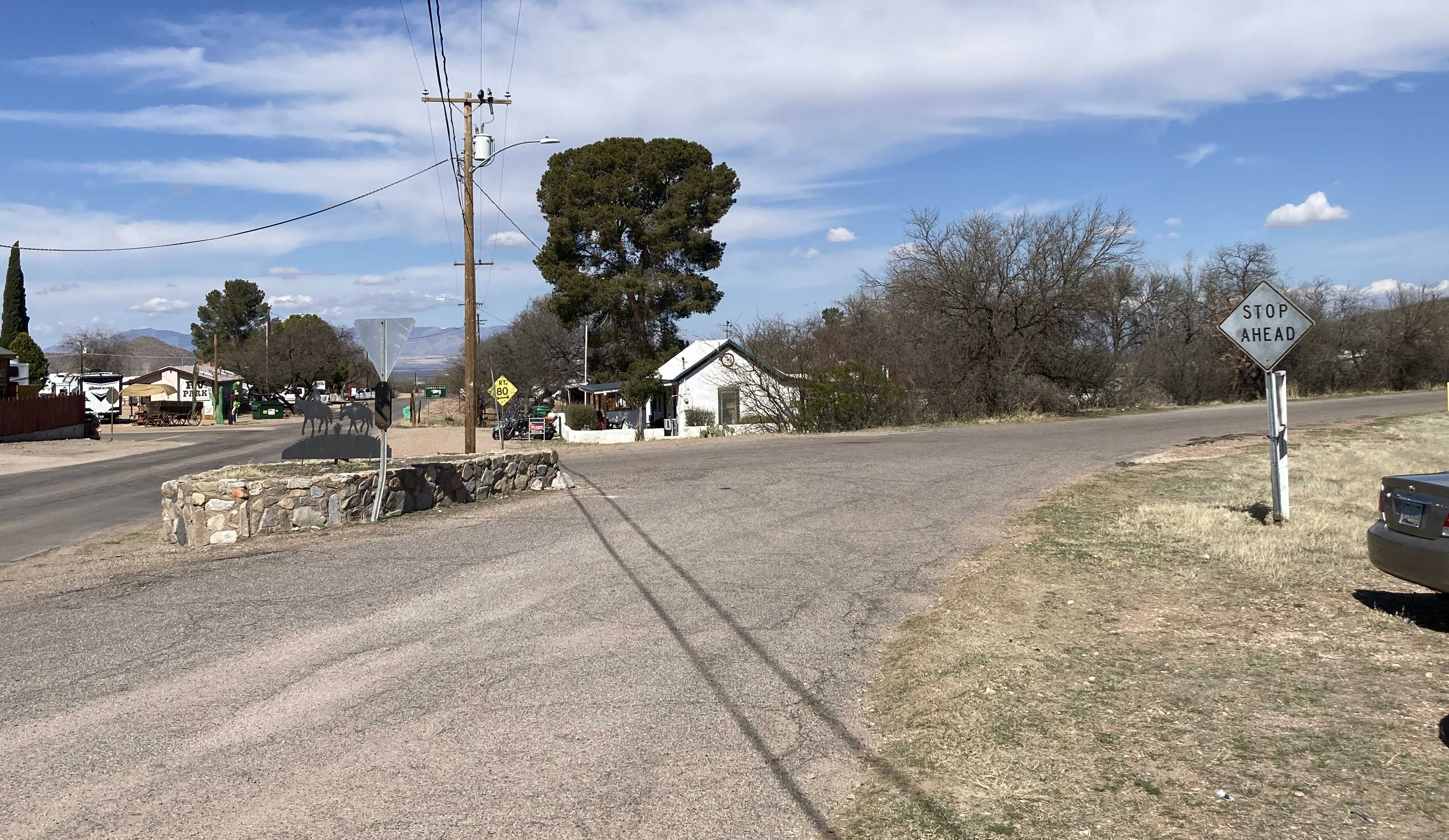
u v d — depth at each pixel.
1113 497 13.58
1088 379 40.91
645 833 3.91
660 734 5.02
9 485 22.11
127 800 4.24
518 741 4.92
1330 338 57.38
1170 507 12.07
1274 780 4.18
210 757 4.72
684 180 54.25
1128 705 5.20
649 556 9.96
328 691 5.73
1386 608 7.02
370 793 4.30
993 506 13.21
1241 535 9.98
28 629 7.28
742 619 7.39
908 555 9.85
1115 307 56.34
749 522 12.30
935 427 34.09
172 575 9.30
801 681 5.88
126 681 5.95
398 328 12.86
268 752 4.79
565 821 4.02
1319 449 20.33
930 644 6.49
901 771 4.45
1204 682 5.53
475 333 22.42
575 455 28.59
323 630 7.15
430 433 51.09
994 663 6.02
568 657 6.41
